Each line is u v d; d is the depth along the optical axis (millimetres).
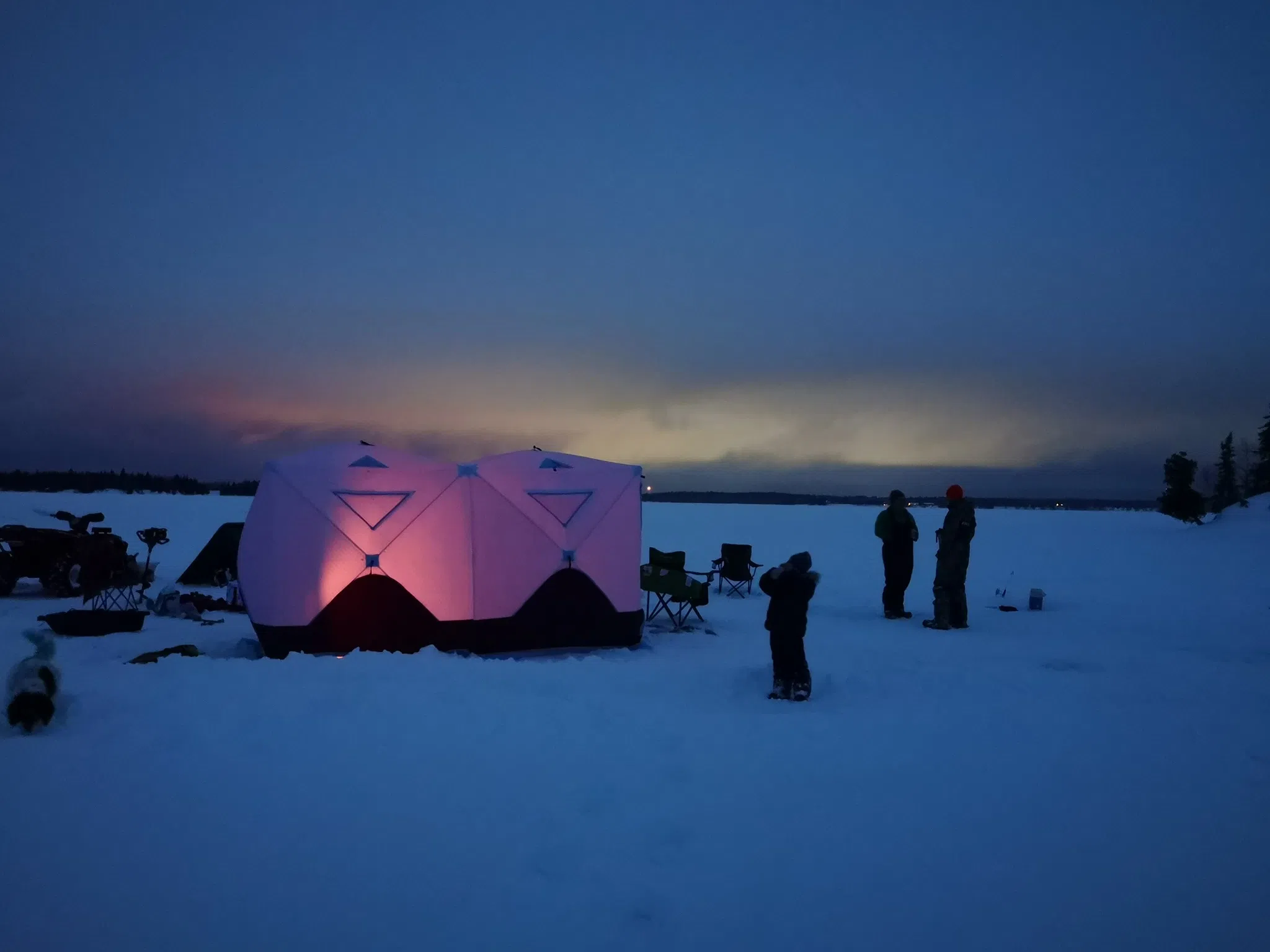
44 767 4844
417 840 3934
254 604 9141
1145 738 5977
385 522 9508
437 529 9664
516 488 10258
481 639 9500
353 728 5695
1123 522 50250
